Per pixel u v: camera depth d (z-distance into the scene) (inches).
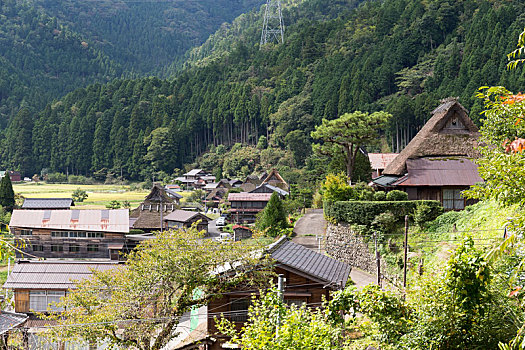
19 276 1000.9
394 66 4660.4
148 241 671.1
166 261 599.2
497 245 256.5
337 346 371.2
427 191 1098.7
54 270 1024.9
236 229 1819.6
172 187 4478.3
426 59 4534.9
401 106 3705.7
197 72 6889.8
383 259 947.3
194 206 3282.5
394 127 3720.5
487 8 4377.5
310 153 4397.1
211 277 610.2
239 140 5620.1
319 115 4640.8
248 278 613.6
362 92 4298.7
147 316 619.8
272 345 356.2
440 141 1188.5
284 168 4001.0
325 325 373.1
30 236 1492.4
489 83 3309.5
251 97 5733.3
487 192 361.4
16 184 4990.2
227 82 6348.4
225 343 603.5
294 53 6215.6
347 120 1526.8
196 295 666.8
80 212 1541.6
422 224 975.0
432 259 834.8
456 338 360.2
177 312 610.2
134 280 602.9
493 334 353.1
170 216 2293.3
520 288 295.1
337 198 1170.0
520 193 325.4
